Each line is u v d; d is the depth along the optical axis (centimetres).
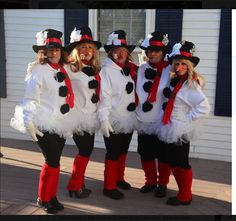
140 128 444
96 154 619
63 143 420
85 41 417
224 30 579
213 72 594
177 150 421
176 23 599
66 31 641
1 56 674
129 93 436
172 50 430
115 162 447
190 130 412
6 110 689
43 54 397
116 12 627
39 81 390
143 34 624
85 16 632
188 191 434
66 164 568
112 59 438
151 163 463
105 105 427
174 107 415
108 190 450
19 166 554
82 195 448
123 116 436
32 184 488
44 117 391
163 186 456
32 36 659
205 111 405
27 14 655
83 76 421
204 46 593
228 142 600
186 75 413
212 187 495
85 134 434
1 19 664
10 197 449
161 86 434
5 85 680
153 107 436
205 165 581
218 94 593
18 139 692
